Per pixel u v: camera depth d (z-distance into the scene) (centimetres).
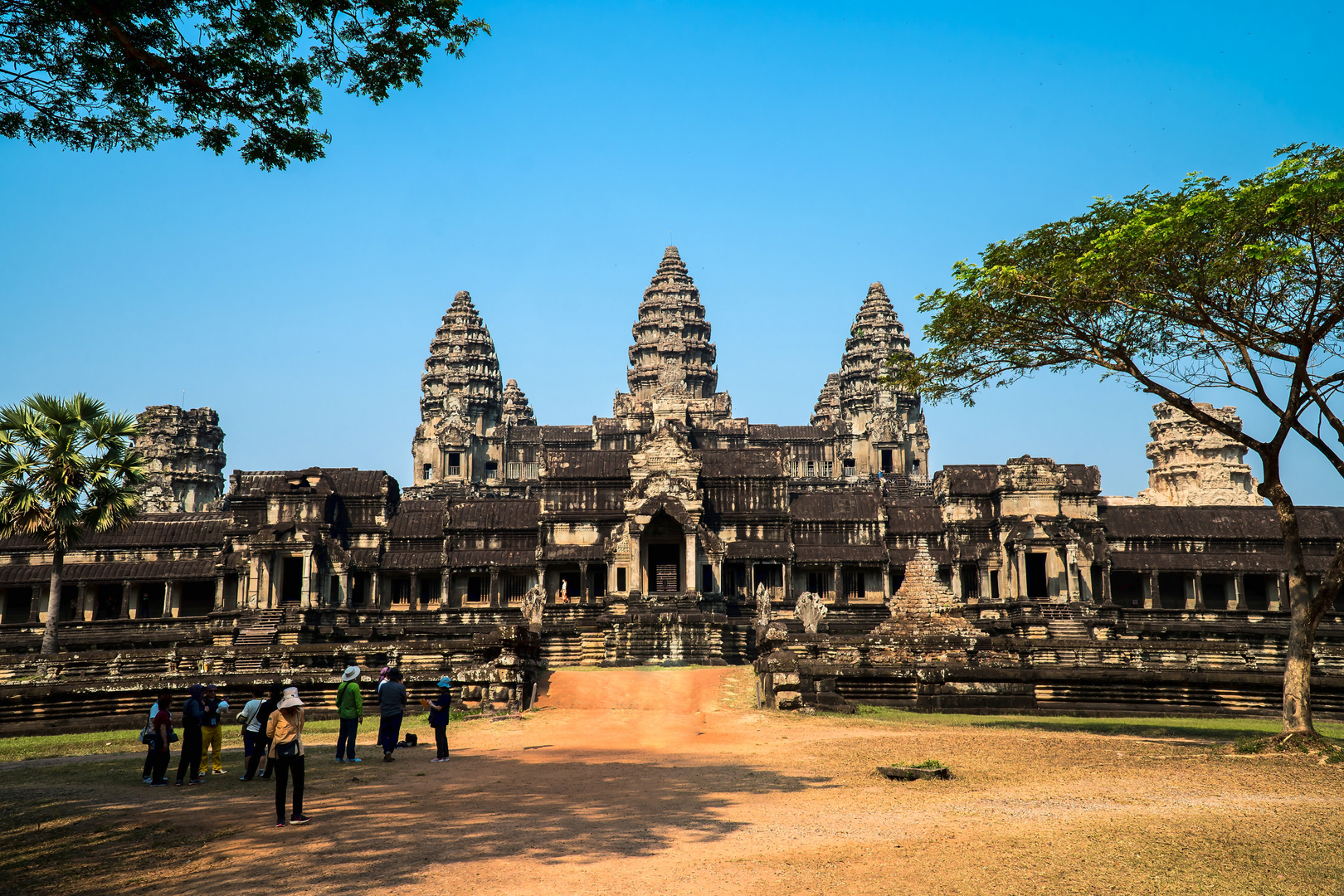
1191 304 2809
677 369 15762
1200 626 6994
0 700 3709
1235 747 2603
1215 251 2652
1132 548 8188
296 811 1814
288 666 5138
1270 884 1423
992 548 8056
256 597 7706
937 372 3309
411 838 1669
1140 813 1831
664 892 1378
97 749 3269
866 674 4059
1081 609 7512
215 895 1395
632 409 15325
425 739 3164
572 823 1766
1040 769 2330
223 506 13125
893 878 1436
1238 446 11769
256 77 2025
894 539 8281
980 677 3988
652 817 1808
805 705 3912
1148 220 2684
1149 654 4878
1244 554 8031
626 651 6500
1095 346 3044
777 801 1952
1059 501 8100
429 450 14562
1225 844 1605
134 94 2044
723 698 4147
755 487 8275
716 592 7494
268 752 2505
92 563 8394
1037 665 4144
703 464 8400
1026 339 3117
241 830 1773
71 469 6209
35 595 8169
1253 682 3816
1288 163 2492
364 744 3052
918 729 3266
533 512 8612
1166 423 12056
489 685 3856
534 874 1451
